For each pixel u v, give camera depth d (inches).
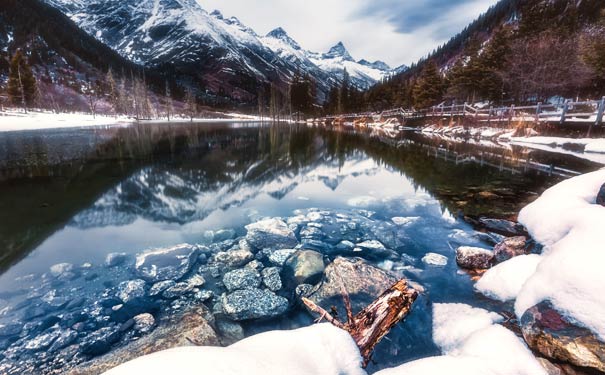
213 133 1446.9
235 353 66.6
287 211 311.3
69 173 474.0
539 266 131.6
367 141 1015.0
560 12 2357.3
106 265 197.5
